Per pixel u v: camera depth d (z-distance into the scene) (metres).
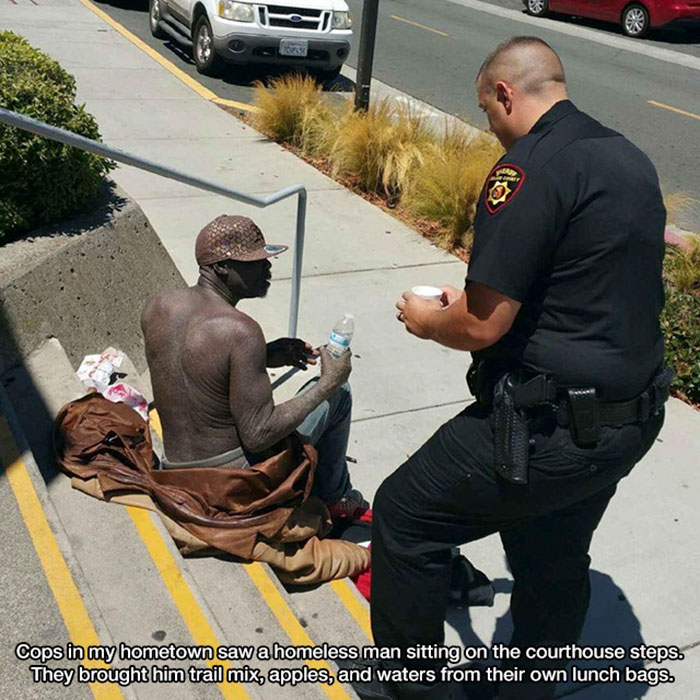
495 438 2.26
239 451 2.79
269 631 2.52
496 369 2.31
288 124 8.80
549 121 2.19
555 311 2.18
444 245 6.85
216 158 8.16
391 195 7.71
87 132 4.36
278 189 7.55
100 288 4.27
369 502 3.88
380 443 4.37
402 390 4.86
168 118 9.19
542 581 2.54
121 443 2.90
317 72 11.77
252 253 2.77
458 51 14.12
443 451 2.38
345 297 5.84
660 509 4.06
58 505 2.73
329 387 2.90
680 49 16.25
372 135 7.81
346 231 6.93
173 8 11.98
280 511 2.79
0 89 3.97
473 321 2.18
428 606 2.55
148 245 4.82
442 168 7.34
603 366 2.17
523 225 2.08
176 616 2.41
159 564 2.56
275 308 5.59
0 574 2.40
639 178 2.14
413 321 2.38
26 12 13.52
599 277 2.12
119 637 2.33
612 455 2.24
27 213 4.18
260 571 2.71
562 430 2.22
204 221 6.72
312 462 2.88
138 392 3.69
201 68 11.29
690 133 10.70
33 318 3.72
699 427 4.78
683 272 6.22
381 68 12.61
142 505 2.75
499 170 2.16
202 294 2.79
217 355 2.66
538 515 2.37
